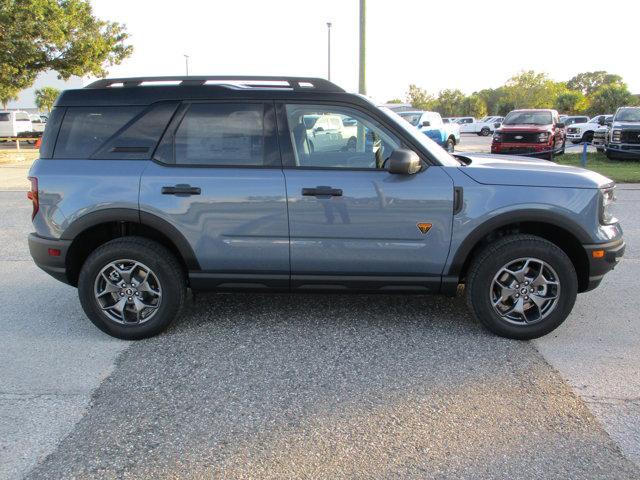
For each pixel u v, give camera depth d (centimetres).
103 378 370
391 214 408
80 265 455
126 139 425
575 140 3416
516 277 415
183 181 414
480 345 416
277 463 279
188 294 533
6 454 288
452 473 270
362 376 368
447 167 414
